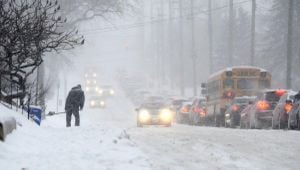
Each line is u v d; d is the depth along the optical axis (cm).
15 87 4728
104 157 2483
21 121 3372
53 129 4003
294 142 3684
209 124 9025
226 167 2500
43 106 6209
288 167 2514
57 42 4328
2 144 2378
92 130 4047
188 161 2698
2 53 3969
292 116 5403
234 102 7500
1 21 3891
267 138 4038
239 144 3575
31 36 3909
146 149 3259
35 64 4125
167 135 4506
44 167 2077
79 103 5325
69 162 2258
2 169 1934
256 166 2536
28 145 2617
